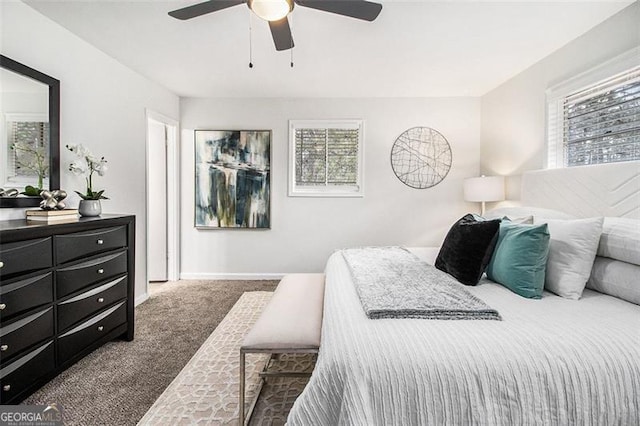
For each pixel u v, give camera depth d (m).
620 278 1.53
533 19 2.18
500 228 1.90
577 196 2.26
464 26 2.28
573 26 2.28
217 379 1.90
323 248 4.07
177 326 2.68
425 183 3.99
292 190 4.05
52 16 2.19
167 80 3.43
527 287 1.60
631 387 1.01
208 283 3.93
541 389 1.02
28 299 1.62
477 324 1.26
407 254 2.55
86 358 2.14
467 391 1.02
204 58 2.86
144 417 1.57
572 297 1.57
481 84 3.49
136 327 2.66
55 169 2.24
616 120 2.15
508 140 3.35
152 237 4.01
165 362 2.10
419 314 1.32
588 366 1.04
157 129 3.93
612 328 1.21
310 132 4.06
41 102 2.15
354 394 1.02
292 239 4.07
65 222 1.90
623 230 1.57
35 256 1.66
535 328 1.21
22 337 1.60
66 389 1.79
